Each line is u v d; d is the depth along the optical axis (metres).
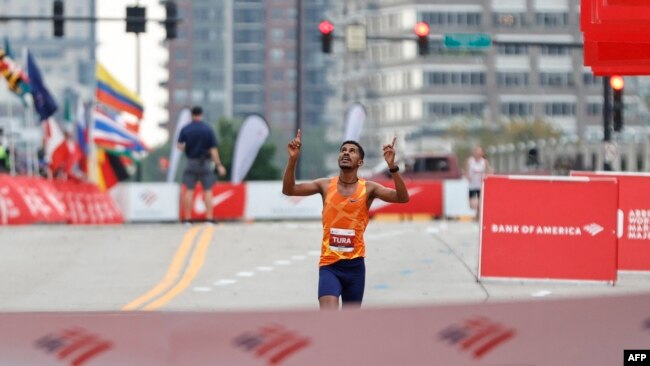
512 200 34.81
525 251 34.81
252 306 31.67
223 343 13.34
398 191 23.03
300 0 97.75
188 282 36.72
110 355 13.44
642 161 125.69
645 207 37.28
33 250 45.22
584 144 141.62
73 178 76.25
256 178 180.88
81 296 33.81
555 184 34.66
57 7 79.19
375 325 13.30
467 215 89.31
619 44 33.88
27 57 74.75
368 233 52.31
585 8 30.50
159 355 13.45
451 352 13.43
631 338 13.95
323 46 82.50
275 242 47.22
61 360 13.49
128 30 79.12
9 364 13.46
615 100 76.19
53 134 75.12
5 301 32.75
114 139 86.06
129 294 34.19
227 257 42.69
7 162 84.25
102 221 80.81
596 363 13.73
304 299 33.12
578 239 34.56
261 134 89.88
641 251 37.22
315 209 86.06
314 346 13.27
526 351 13.62
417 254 43.00
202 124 55.84
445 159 107.00
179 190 87.50
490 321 13.54
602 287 34.12
